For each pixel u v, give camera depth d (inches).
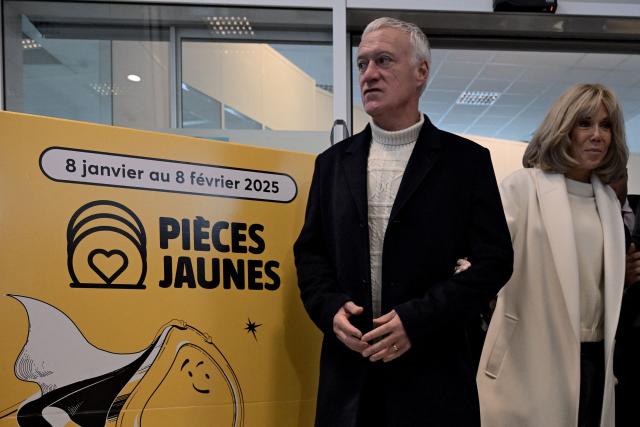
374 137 48.9
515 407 55.7
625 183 72.9
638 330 59.6
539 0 100.7
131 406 45.7
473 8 101.1
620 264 56.4
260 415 51.3
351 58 111.6
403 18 103.8
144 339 46.6
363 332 43.2
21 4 96.6
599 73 155.5
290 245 54.5
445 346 43.8
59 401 43.3
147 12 98.8
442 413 41.6
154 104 99.7
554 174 59.8
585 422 55.6
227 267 50.9
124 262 46.3
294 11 99.0
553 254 56.2
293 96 98.9
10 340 42.1
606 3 103.5
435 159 44.8
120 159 46.6
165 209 48.3
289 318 53.9
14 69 96.7
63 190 44.3
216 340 49.8
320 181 49.7
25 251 42.8
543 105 204.2
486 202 44.4
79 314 44.4
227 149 51.5
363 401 42.6
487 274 41.9
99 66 99.0
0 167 42.2
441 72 166.7
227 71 99.9
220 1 96.9
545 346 55.9
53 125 44.2
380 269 44.8
